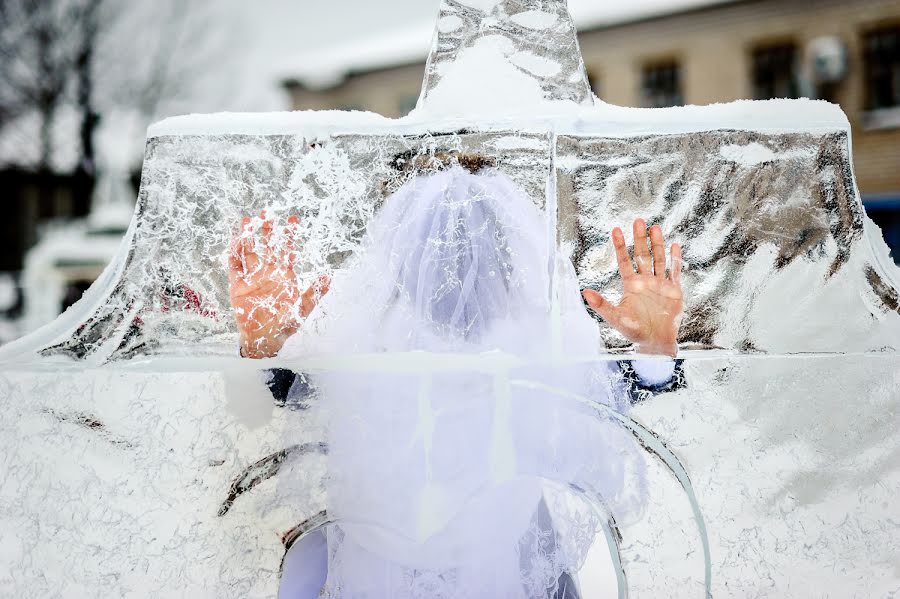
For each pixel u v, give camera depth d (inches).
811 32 602.9
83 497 48.8
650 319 51.1
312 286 51.2
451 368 48.7
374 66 834.2
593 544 58.4
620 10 660.7
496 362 48.9
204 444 49.1
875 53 582.2
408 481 47.7
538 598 49.6
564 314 50.9
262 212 51.2
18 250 740.7
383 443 48.2
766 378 49.6
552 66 54.8
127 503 48.8
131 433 49.2
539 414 48.6
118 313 51.4
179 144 51.3
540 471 48.2
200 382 49.3
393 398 48.6
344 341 50.6
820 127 51.1
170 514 48.8
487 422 48.4
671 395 49.7
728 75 638.5
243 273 50.9
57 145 739.4
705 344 52.3
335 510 48.1
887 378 49.5
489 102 53.5
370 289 51.2
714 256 52.0
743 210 51.6
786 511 48.8
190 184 51.2
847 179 51.1
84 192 740.0
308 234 51.2
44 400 49.3
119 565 48.6
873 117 576.4
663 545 48.4
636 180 51.7
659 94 667.4
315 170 51.3
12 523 48.6
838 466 49.0
